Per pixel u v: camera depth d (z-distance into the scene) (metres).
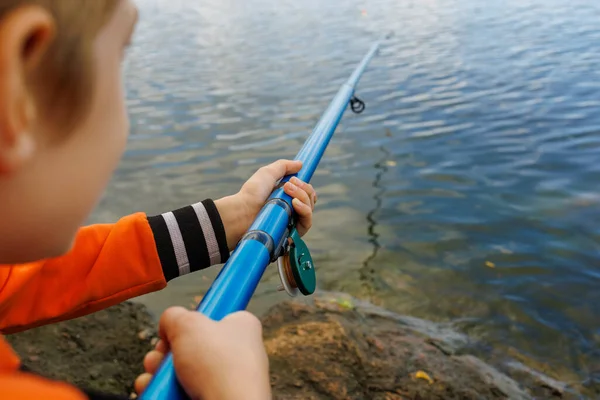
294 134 5.65
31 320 0.83
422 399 2.02
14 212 0.40
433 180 4.41
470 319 2.81
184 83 8.21
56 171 0.40
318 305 2.68
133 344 2.49
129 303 2.78
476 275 3.18
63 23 0.36
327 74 8.34
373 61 9.16
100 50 0.41
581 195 4.07
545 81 7.32
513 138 5.28
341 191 4.26
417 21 13.87
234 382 0.53
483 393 2.09
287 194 1.02
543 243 3.47
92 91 0.40
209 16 17.97
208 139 5.60
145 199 4.29
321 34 12.55
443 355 2.32
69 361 2.35
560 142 5.10
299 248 0.97
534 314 2.84
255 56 10.19
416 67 8.53
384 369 2.15
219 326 0.58
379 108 6.45
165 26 15.77
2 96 0.34
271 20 15.80
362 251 3.42
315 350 2.23
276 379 2.07
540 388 2.29
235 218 1.00
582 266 3.22
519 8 15.14
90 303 0.88
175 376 0.56
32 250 0.43
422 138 5.38
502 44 10.07
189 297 3.07
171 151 5.29
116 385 2.26
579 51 9.03
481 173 4.52
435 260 3.33
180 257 0.94
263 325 2.50
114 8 0.42
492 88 7.09
